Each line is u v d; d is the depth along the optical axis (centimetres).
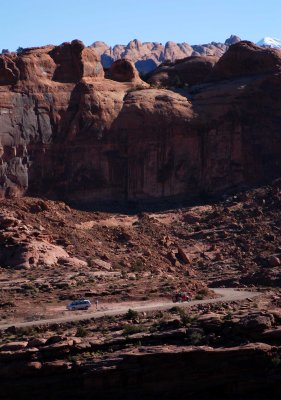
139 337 7075
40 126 11875
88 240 10900
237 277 10288
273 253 11044
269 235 11406
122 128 12225
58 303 8519
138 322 7594
